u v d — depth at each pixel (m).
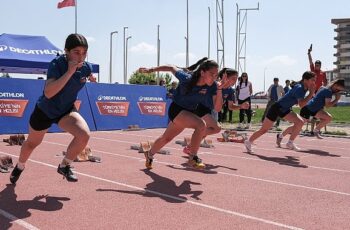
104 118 14.87
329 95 11.03
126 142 11.17
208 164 7.82
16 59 14.09
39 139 5.10
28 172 6.55
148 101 16.23
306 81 9.04
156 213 4.53
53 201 4.90
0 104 12.66
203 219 4.36
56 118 4.89
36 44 15.18
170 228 4.04
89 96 14.58
